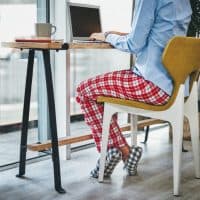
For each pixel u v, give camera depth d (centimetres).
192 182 238
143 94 213
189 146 325
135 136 277
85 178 241
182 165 273
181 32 220
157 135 363
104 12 335
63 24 272
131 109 223
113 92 223
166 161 280
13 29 284
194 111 238
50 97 209
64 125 279
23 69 327
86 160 281
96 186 226
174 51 204
